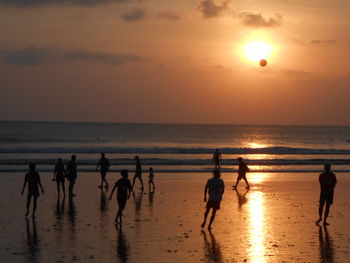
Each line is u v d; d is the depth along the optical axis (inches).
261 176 1262.3
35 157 1868.8
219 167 1467.8
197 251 459.2
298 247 478.3
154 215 660.1
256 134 6496.1
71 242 492.7
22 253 446.6
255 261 425.1
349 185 1075.3
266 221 618.2
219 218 639.1
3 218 628.4
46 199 810.2
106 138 4601.4
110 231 549.0
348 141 4411.9
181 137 5177.2
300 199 834.2
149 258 432.5
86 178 1158.3
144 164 1567.4
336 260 430.9
